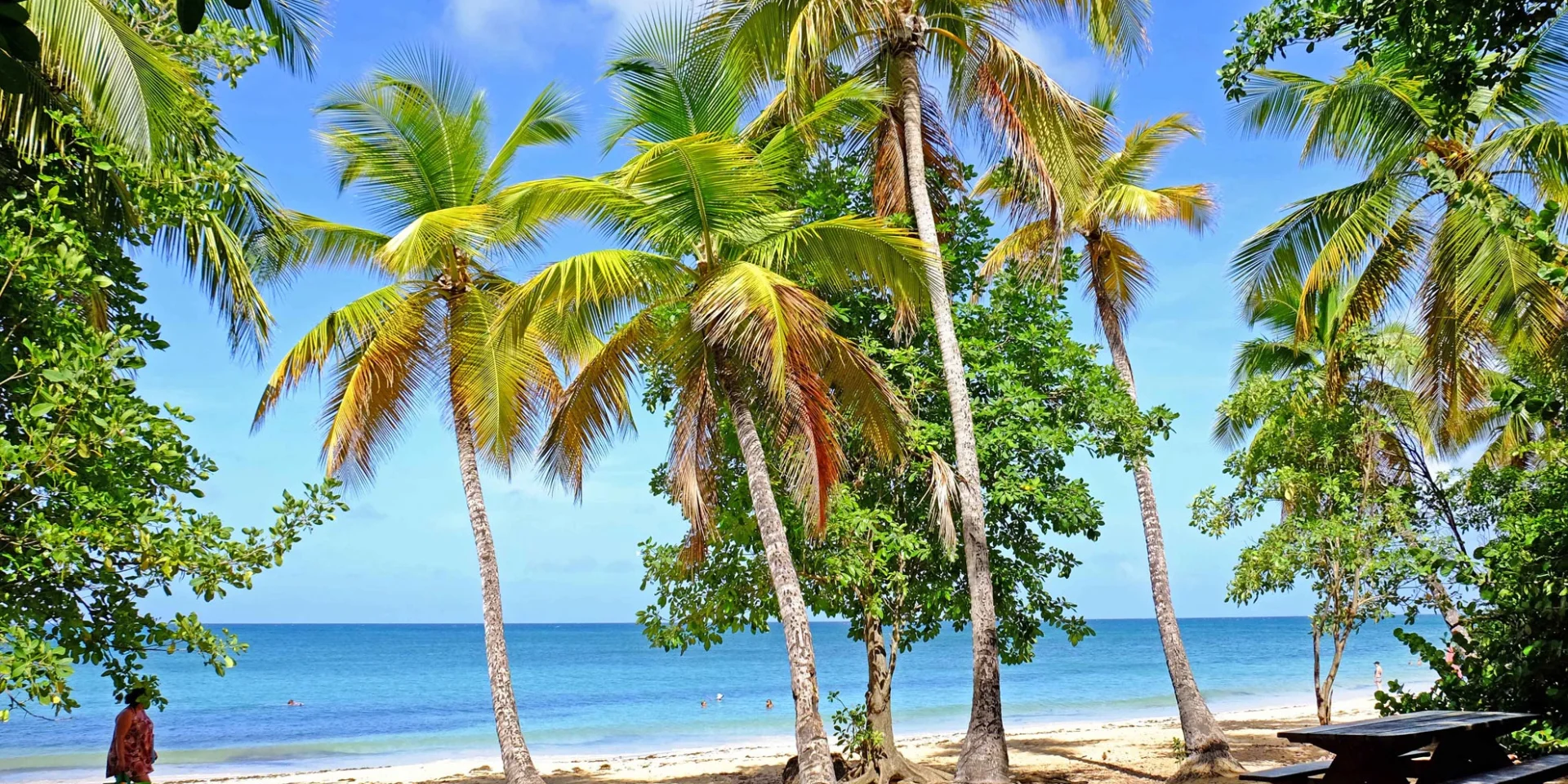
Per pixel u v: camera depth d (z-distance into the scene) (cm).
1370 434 1648
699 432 1213
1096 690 4956
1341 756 683
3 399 563
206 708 4628
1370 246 1486
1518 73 656
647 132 1211
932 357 1527
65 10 631
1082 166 1638
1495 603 687
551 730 3606
